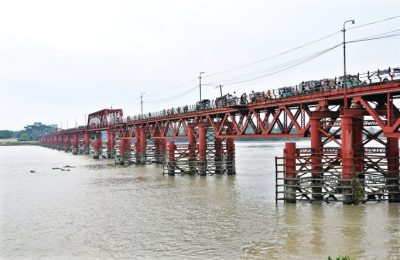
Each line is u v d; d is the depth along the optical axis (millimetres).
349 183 35281
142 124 92125
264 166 81250
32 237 29828
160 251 25766
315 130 37531
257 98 49156
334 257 23516
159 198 44531
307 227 29766
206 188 50844
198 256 24578
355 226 29531
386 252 24188
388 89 31031
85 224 33312
